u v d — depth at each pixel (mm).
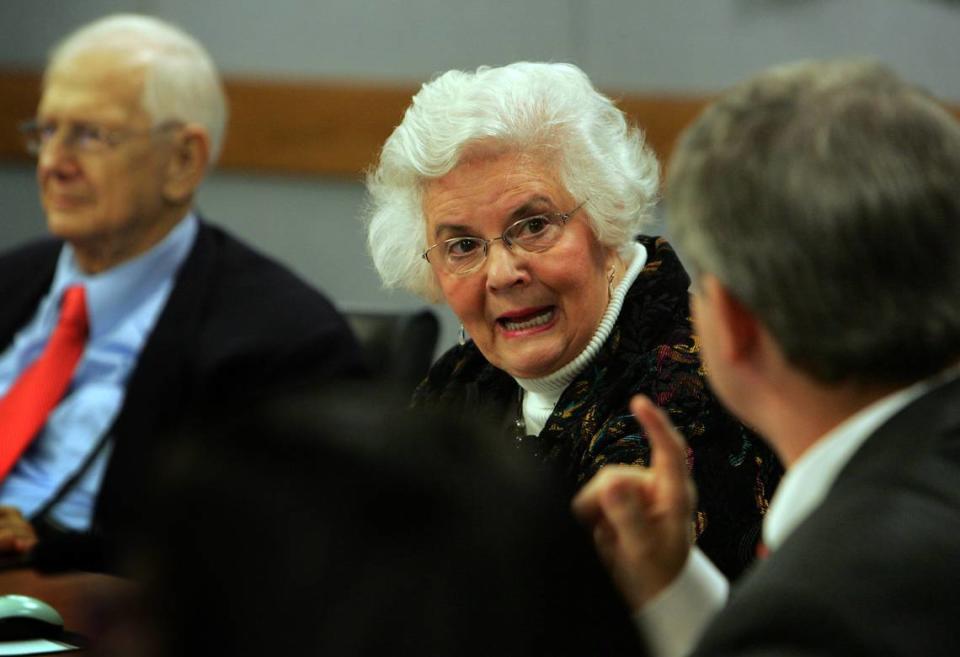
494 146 6234
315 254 15484
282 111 15281
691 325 6332
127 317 9664
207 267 9703
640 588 4012
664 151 15102
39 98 15383
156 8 15367
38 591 6598
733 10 15164
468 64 15242
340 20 15305
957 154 3113
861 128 3109
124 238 9711
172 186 9781
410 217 6668
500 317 6391
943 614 2770
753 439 5910
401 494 2078
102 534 7316
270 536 2057
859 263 3049
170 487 2088
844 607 2766
